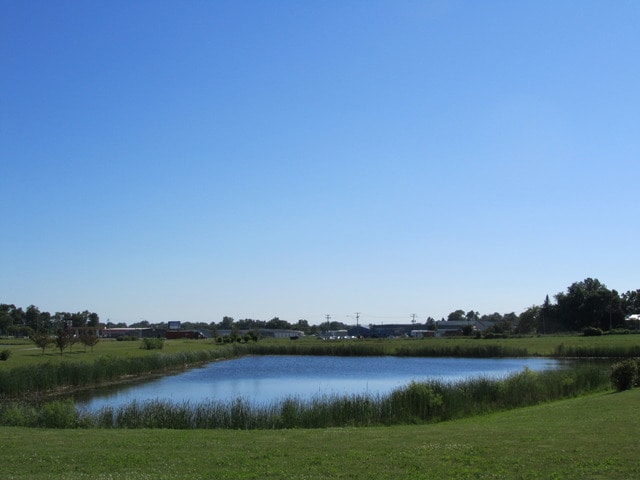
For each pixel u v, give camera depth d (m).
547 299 176.00
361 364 86.19
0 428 24.28
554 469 14.67
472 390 36.75
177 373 72.75
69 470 15.43
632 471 14.25
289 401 32.16
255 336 150.50
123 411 30.31
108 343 118.25
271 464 15.86
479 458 16.02
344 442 19.02
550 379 40.72
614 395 33.78
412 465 15.48
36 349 85.31
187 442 19.33
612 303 161.62
